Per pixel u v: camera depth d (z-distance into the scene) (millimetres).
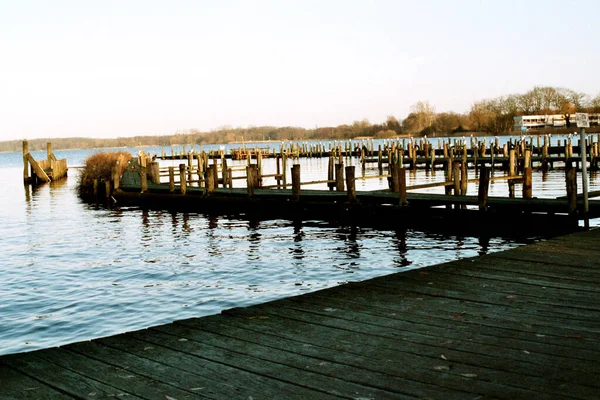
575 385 4625
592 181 36531
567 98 128625
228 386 4816
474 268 8906
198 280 14609
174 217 27078
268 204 24859
